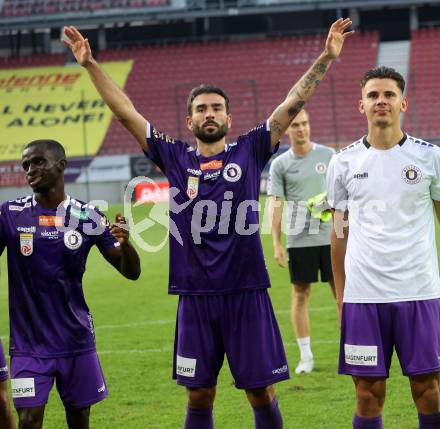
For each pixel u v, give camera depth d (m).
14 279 7.27
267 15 51.78
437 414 7.41
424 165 7.48
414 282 7.38
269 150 7.60
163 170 7.65
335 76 45.72
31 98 47.69
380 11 51.03
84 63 7.45
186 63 49.31
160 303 18.52
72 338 7.23
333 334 14.41
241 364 7.38
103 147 43.78
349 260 7.59
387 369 7.52
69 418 7.37
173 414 9.98
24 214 7.27
